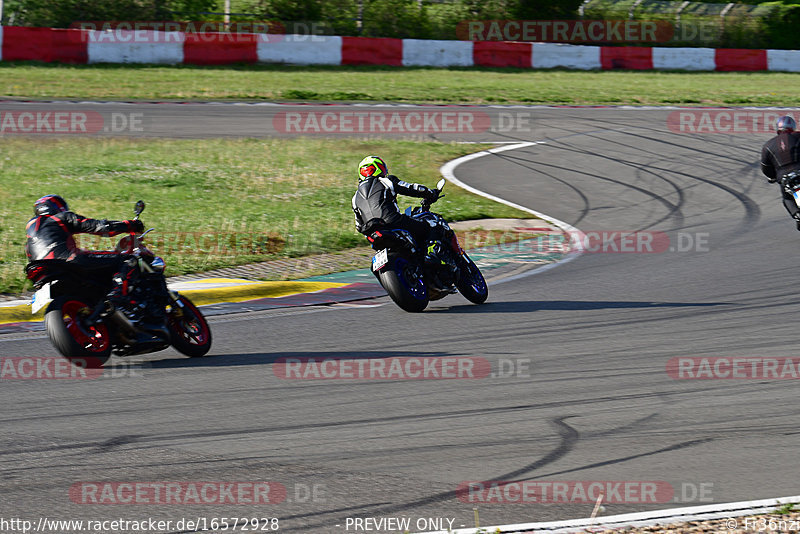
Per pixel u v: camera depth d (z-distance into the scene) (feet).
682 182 190.19
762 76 375.04
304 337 93.71
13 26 320.91
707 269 125.59
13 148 197.88
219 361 84.84
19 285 110.63
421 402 72.28
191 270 121.80
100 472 57.88
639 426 66.44
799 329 94.07
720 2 460.14
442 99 287.07
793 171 140.97
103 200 158.40
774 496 53.98
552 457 60.59
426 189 107.76
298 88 291.38
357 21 387.34
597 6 422.00
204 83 293.02
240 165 192.24
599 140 231.91
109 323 82.33
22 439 63.67
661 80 348.59
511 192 180.14
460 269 107.45
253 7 385.91
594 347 88.84
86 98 260.42
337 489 55.16
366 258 133.08
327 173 189.06
